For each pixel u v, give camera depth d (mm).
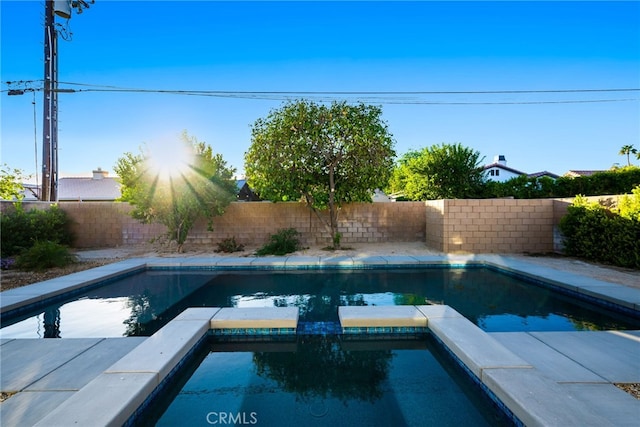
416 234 12422
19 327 4598
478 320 4801
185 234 11031
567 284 6047
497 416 2594
